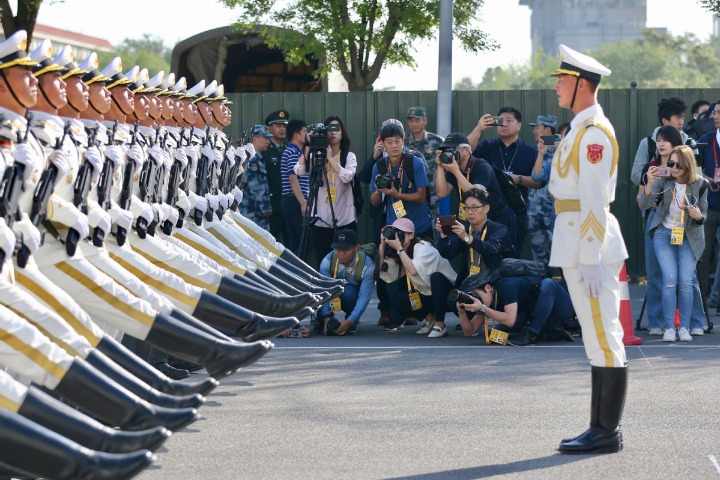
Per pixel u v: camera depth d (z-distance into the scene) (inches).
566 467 344.5
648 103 885.8
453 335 636.7
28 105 342.6
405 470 343.3
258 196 774.5
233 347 381.7
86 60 409.4
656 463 348.5
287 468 347.6
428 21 1128.2
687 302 604.7
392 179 653.9
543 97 883.4
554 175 366.9
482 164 644.1
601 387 361.1
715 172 693.3
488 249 600.7
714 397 446.0
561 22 7308.1
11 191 315.6
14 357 310.8
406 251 638.5
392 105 889.5
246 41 1093.1
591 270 355.9
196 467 350.3
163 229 464.8
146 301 379.2
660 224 607.5
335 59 1139.9
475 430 394.0
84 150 376.8
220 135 554.6
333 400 448.1
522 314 598.5
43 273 360.8
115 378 332.8
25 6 1122.0
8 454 285.4
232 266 497.0
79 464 288.5
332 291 554.3
